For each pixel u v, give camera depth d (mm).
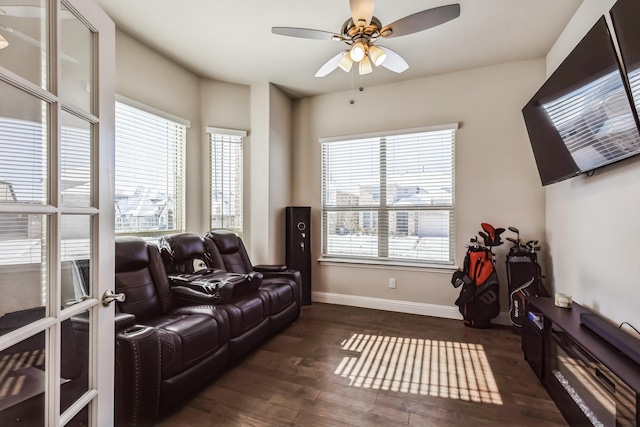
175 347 1733
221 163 3648
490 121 3246
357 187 3906
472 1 2236
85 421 1056
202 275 2547
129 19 2473
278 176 3883
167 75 3111
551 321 1869
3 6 789
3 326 766
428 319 3352
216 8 2338
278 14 2408
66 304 968
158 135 3062
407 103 3598
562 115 2059
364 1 1770
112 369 1183
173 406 1795
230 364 2277
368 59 2363
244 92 3756
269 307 2693
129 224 2768
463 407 1807
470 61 3143
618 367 1283
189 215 3377
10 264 792
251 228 3762
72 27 1014
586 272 2176
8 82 771
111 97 1182
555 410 1772
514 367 2277
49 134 888
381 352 2531
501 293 3197
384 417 1717
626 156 1565
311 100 4113
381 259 3781
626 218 1710
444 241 3492
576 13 2350
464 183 3348
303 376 2156
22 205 798
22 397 810
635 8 1331
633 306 1650
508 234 3174
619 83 1501
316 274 4078
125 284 2117
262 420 1693
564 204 2562
